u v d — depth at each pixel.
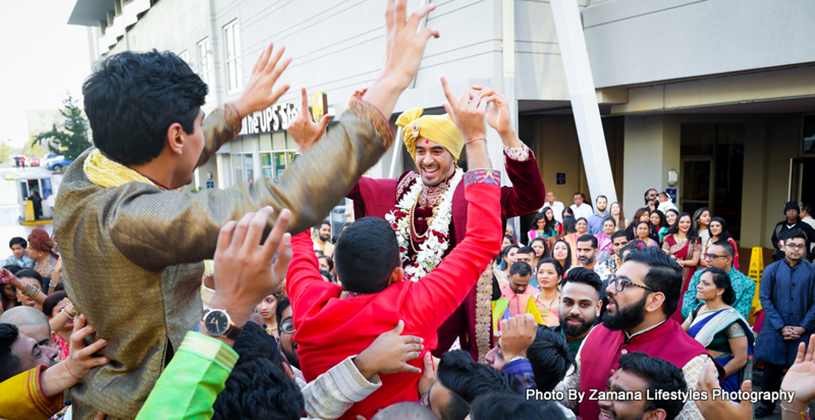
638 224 6.44
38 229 6.01
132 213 0.89
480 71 7.96
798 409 1.80
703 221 6.68
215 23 15.82
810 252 7.31
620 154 11.81
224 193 0.91
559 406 1.20
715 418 1.65
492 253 1.45
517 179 1.79
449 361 1.42
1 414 1.24
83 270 0.96
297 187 0.90
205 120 1.37
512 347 1.70
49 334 2.53
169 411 0.84
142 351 1.00
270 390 1.12
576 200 9.12
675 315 4.91
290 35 12.35
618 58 8.19
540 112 10.74
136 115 0.96
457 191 1.96
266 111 12.68
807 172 10.77
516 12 7.99
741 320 3.03
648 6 7.73
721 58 7.05
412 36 1.05
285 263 0.87
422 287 1.41
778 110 9.65
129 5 23.08
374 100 0.99
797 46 6.37
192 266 1.05
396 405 1.29
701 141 11.00
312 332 1.43
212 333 0.86
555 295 4.01
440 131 1.99
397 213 2.15
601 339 2.32
